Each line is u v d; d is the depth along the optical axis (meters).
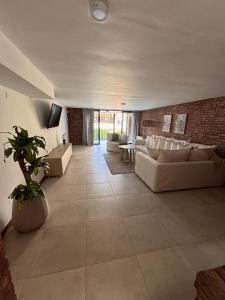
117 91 3.17
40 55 1.45
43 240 1.63
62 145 4.80
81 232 1.76
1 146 1.73
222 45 1.20
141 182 3.20
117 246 1.58
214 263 1.41
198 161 2.88
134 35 1.09
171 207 2.30
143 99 4.18
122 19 0.91
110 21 0.93
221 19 0.88
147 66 1.70
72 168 4.04
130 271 1.31
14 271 1.29
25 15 0.88
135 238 1.69
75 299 1.10
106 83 2.51
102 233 1.75
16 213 1.66
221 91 2.80
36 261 1.39
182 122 4.49
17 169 2.07
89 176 3.50
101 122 8.34
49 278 1.24
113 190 2.82
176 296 1.14
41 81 2.03
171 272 1.32
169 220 2.01
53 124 3.82
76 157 5.18
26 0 0.76
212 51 1.30
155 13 0.85
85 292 1.15
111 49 1.32
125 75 2.05
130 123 8.33
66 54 1.42
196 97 3.51
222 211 2.23
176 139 4.72
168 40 1.15
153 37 1.11
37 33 1.08
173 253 1.51
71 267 1.34
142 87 2.74
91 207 2.26
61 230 1.78
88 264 1.37
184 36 1.08
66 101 4.95
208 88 2.63
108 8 0.80
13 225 1.79
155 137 5.46
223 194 2.73
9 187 1.85
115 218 2.02
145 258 1.45
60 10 0.84
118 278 1.25
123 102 4.96
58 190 2.79
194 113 4.05
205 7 0.79
